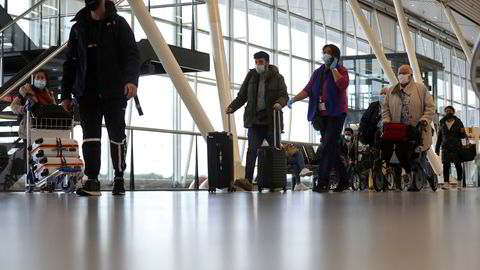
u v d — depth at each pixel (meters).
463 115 34.28
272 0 21.75
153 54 12.71
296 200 4.73
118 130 6.01
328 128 7.82
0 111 9.59
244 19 20.70
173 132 11.81
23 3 13.85
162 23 14.91
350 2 18.31
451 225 2.12
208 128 11.19
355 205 3.81
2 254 1.26
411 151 9.05
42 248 1.38
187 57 13.50
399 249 1.32
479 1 24.92
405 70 9.07
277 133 8.25
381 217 2.59
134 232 1.83
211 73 19.39
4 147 9.11
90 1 5.71
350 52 25.30
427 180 10.55
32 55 11.63
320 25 23.81
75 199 5.04
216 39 12.05
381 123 9.69
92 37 5.81
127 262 1.11
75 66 6.03
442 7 25.83
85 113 5.95
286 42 22.28
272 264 1.06
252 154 8.45
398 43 28.61
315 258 1.15
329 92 7.71
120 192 6.19
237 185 8.45
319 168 7.91
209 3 12.05
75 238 1.64
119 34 5.82
